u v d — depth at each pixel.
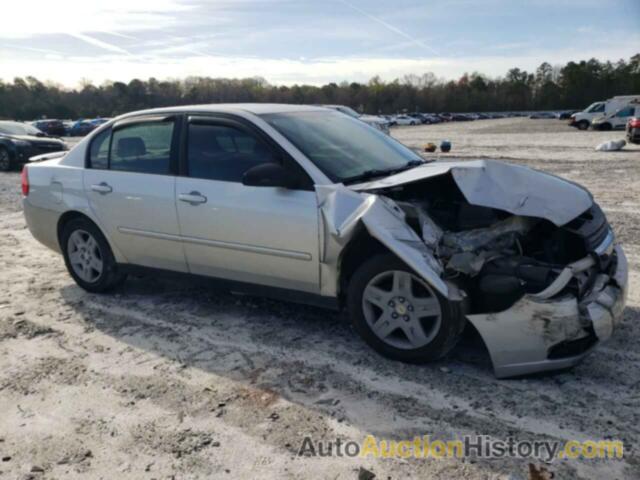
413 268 3.19
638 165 13.91
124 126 4.71
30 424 3.04
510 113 96.25
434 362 3.56
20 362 3.77
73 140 35.78
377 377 3.39
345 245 3.47
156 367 3.63
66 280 5.55
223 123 4.16
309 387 3.31
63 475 2.61
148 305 4.76
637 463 2.56
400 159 4.44
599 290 3.26
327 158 3.91
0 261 6.29
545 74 119.62
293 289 3.91
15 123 17.64
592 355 3.58
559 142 23.98
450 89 116.00
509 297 3.27
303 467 2.60
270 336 4.03
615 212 7.95
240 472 2.59
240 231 3.95
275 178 3.67
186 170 4.27
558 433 2.79
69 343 4.05
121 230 4.65
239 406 3.13
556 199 3.44
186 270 4.43
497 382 3.29
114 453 2.76
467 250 3.45
